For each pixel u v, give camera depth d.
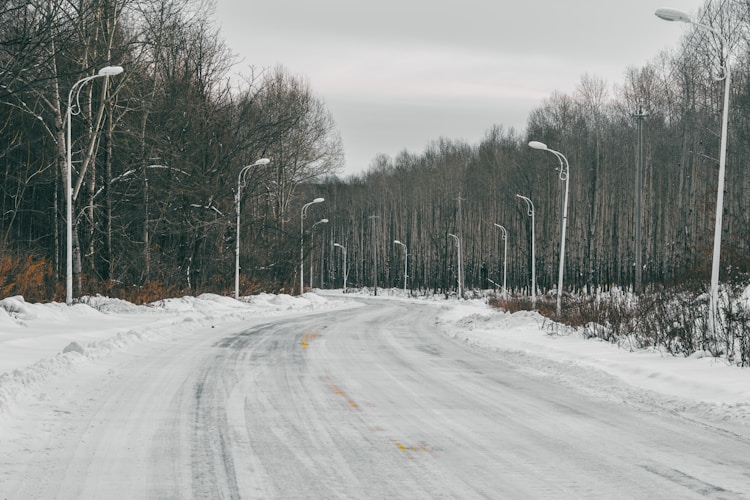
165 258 50.38
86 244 42.94
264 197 65.75
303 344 24.17
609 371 16.69
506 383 15.23
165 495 6.86
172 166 47.06
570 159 73.38
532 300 44.28
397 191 124.50
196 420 10.61
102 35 38.28
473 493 7.02
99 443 8.99
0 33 24.86
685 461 8.41
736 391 13.08
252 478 7.49
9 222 49.09
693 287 29.86
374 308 61.69
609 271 70.75
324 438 9.52
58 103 36.16
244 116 54.75
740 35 52.03
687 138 54.94
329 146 75.56
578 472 7.86
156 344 22.30
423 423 10.67
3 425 9.73
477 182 104.25
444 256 109.38
